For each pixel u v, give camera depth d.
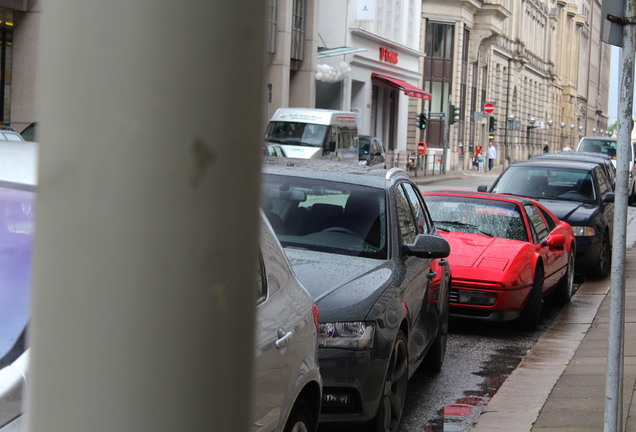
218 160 1.42
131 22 1.37
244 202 1.47
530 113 133.62
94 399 1.41
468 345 13.65
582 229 20.98
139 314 1.40
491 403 9.84
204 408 1.44
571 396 10.01
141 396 1.41
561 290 17.73
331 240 9.52
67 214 1.40
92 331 1.40
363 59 66.31
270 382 5.06
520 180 23.16
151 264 1.39
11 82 36.44
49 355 1.42
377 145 51.16
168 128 1.38
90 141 1.38
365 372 7.73
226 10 1.41
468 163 98.44
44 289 1.42
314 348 6.08
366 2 63.84
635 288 19.56
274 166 10.63
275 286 5.77
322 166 10.75
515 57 118.75
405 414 9.73
